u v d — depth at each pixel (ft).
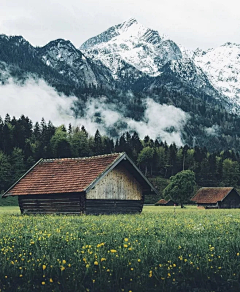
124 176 160.25
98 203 151.94
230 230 85.51
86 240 68.33
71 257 56.39
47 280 50.80
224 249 62.85
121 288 49.67
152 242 66.64
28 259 56.70
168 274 51.65
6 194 159.94
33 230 82.43
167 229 84.79
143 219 113.39
